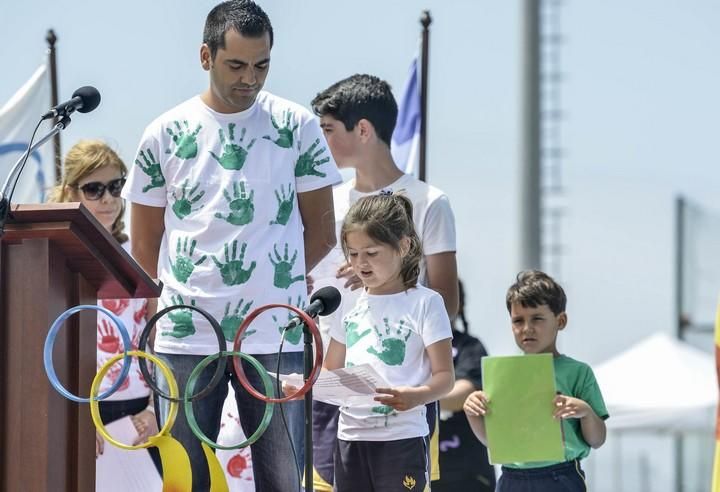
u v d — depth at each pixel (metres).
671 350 34.62
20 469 9.83
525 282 13.97
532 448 13.18
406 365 12.27
